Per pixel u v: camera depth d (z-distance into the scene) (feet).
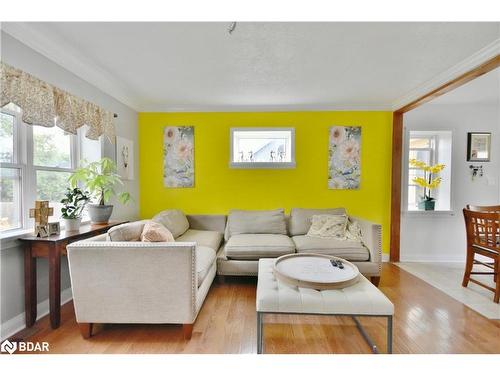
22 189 6.64
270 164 12.39
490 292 8.68
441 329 6.40
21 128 6.63
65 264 7.91
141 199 12.64
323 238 9.98
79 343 5.75
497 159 12.37
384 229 12.37
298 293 5.36
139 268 5.74
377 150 12.24
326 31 6.27
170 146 12.53
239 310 7.34
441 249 12.54
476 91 10.65
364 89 10.18
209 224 11.83
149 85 9.79
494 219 8.11
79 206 7.84
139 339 5.91
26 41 6.20
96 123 8.55
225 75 8.86
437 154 12.89
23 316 6.36
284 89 10.15
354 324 6.63
